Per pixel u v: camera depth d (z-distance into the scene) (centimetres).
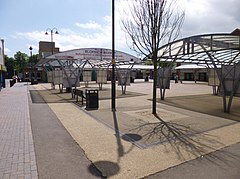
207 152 479
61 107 1116
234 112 986
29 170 388
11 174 372
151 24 883
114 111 995
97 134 618
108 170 387
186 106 1162
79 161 427
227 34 906
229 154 467
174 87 2867
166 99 1492
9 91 2119
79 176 365
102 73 2445
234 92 961
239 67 938
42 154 464
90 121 786
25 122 766
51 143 537
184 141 556
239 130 668
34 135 606
